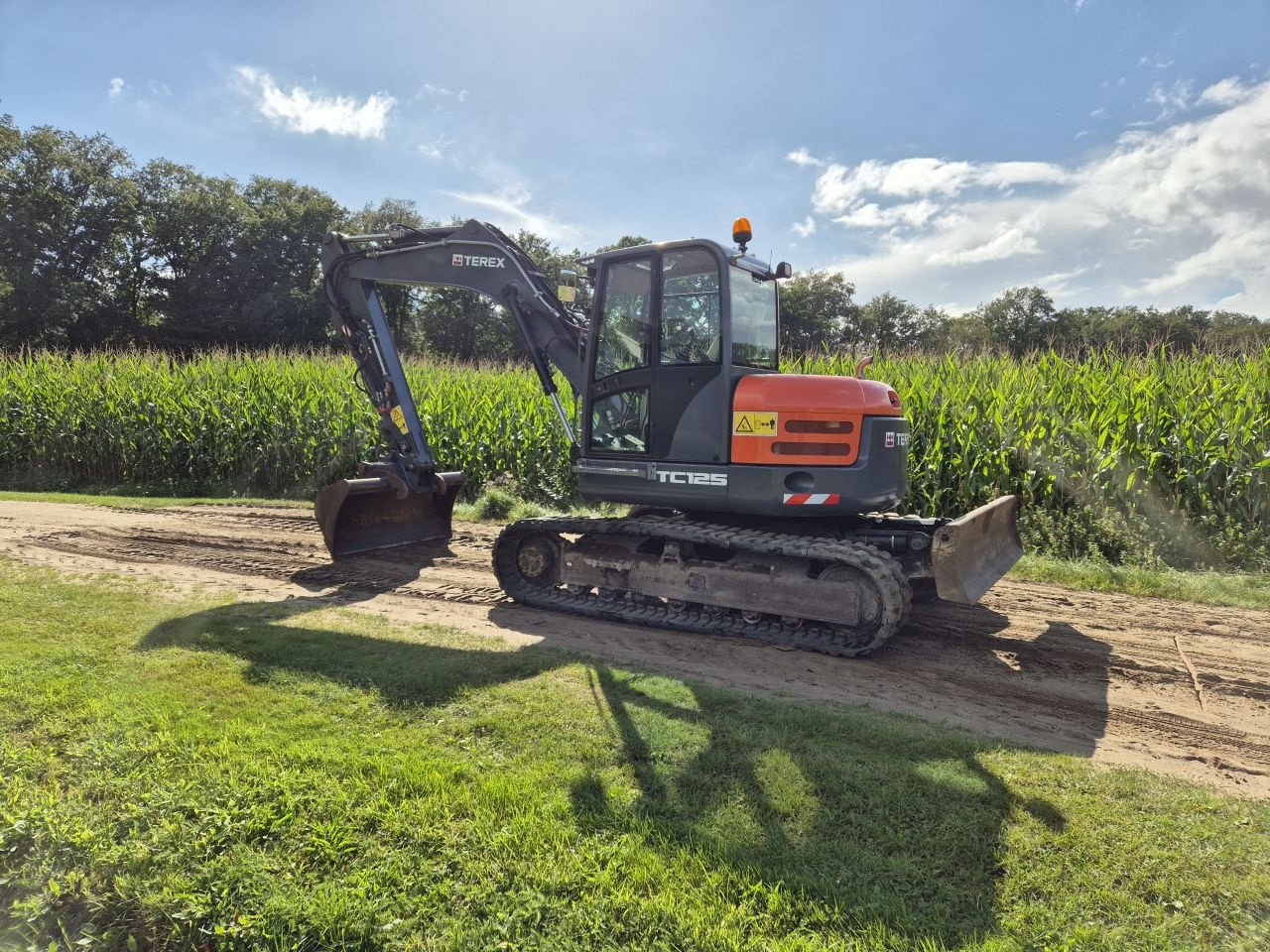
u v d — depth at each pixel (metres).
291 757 3.55
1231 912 2.63
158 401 14.65
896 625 5.30
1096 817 3.20
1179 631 6.15
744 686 4.86
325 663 4.85
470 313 50.44
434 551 8.80
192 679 4.52
